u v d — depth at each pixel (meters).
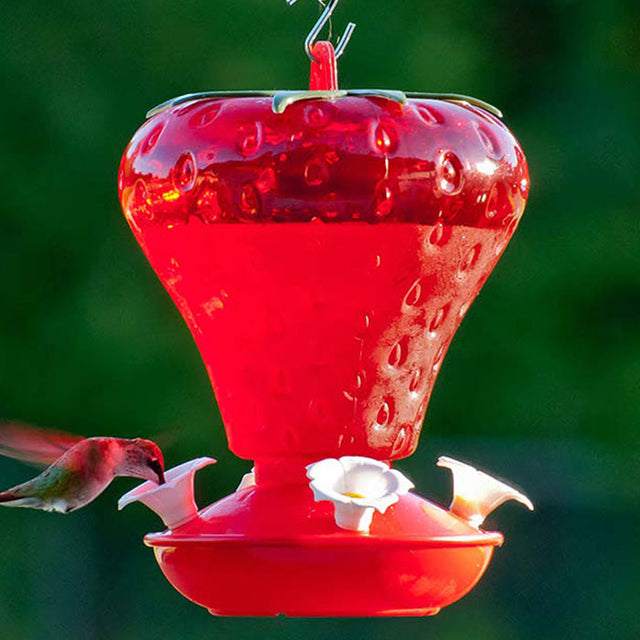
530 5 18.06
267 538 5.20
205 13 17.42
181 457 17.75
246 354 5.57
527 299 18.08
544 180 17.97
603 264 17.94
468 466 5.86
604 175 17.91
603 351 18.03
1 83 17.44
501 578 18.08
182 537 5.38
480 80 17.89
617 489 17.98
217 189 5.37
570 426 18.09
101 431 17.59
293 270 5.39
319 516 5.39
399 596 5.26
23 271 17.61
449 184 5.39
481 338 18.16
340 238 5.34
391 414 5.62
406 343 5.58
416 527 5.38
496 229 5.60
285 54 17.27
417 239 5.37
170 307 17.77
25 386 17.55
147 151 5.63
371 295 5.43
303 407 5.55
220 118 5.46
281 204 5.32
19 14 17.50
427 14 17.64
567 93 18.03
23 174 17.50
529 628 17.91
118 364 17.66
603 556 17.95
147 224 5.67
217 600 5.36
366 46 17.41
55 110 17.44
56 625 18.25
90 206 17.62
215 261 5.47
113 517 18.66
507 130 5.76
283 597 5.26
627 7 18.08
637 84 18.05
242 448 5.68
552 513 18.05
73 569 18.48
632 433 18.00
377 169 5.30
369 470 5.32
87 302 17.66
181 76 17.41
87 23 17.55
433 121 5.46
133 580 18.53
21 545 18.39
